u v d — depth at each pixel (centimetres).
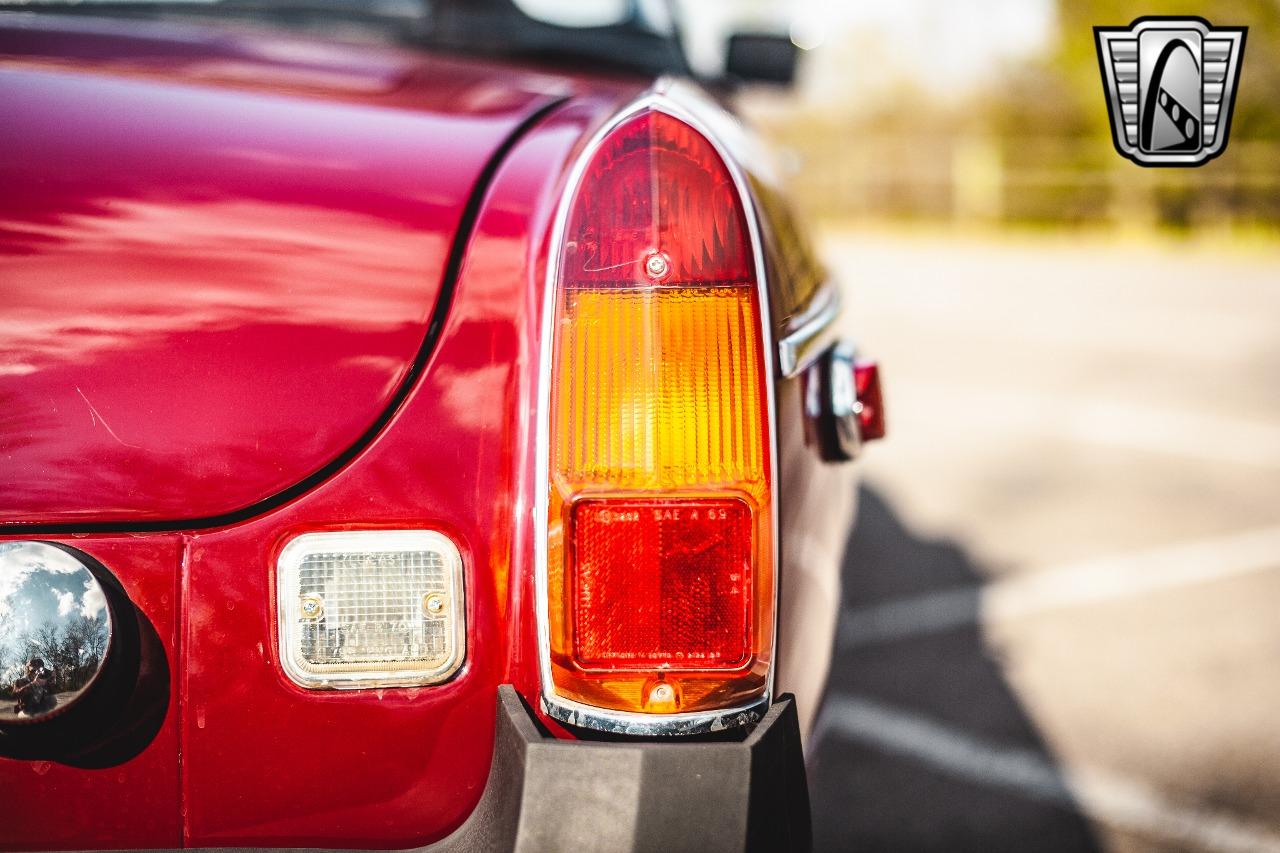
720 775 57
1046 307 445
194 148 63
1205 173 786
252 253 61
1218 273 566
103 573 59
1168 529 186
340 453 61
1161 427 254
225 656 61
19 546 58
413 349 61
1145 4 891
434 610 61
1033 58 952
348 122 67
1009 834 102
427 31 95
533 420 60
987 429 255
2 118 63
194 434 60
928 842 101
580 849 57
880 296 484
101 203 61
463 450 61
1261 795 108
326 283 61
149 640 60
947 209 920
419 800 62
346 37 94
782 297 65
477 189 64
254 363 61
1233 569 168
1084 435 248
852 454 73
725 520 60
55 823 60
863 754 117
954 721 124
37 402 60
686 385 60
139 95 66
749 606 60
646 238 61
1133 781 111
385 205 63
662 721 59
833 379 72
